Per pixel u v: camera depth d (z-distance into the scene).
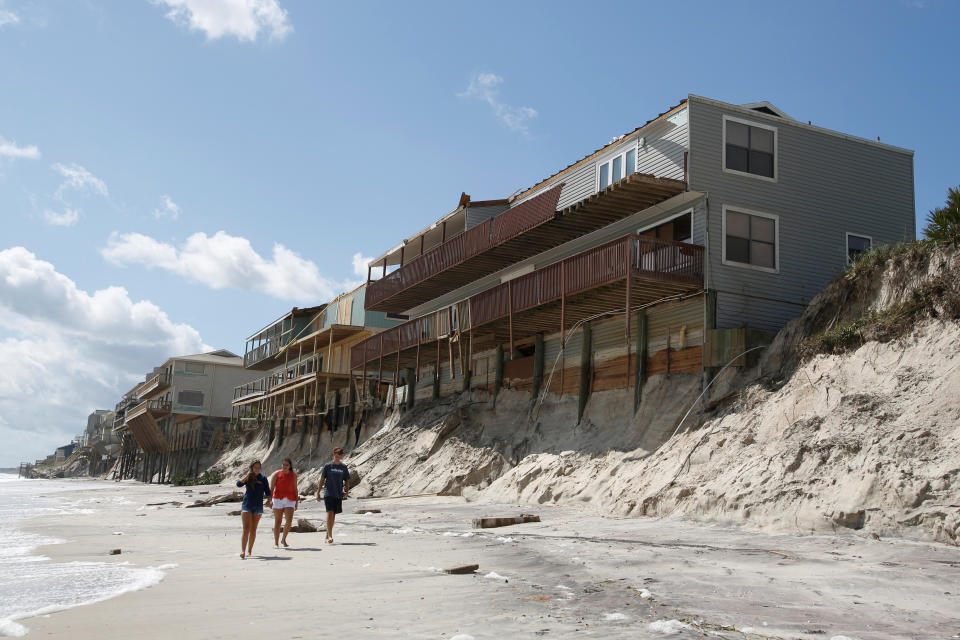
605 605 7.70
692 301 22.67
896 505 12.20
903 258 17.67
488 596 8.23
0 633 6.81
